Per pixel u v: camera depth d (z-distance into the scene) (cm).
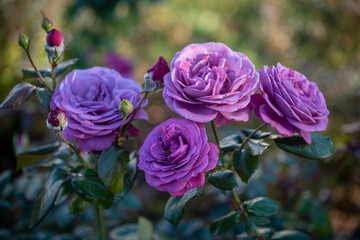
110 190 59
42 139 161
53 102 61
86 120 58
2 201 88
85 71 64
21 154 65
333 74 181
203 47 59
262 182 89
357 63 172
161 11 251
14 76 169
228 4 247
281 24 219
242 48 240
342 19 176
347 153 103
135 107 61
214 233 65
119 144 62
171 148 55
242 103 55
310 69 198
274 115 57
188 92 55
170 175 54
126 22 185
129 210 160
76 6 161
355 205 133
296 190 105
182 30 263
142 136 212
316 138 60
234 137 67
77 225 115
